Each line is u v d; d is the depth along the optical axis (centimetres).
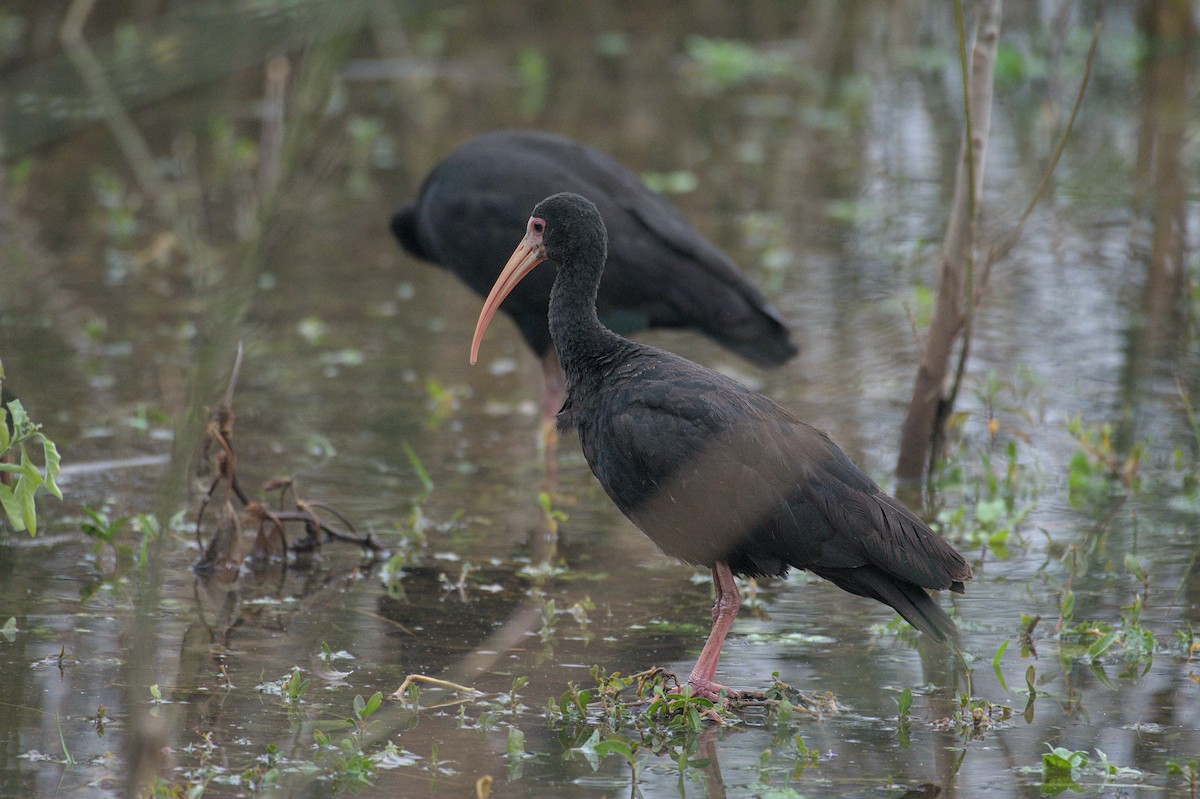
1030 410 1380
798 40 3178
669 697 809
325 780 730
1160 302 1680
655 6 3491
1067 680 864
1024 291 1725
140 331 1576
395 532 1113
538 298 1299
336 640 917
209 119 2472
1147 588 988
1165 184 2067
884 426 1358
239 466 1237
